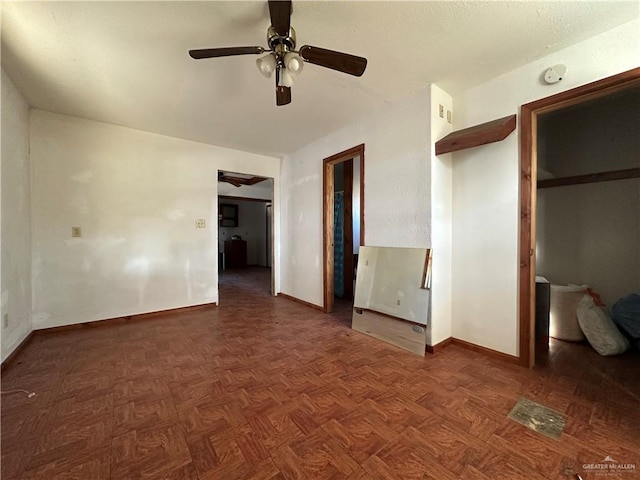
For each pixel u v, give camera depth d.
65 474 1.18
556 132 3.17
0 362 2.04
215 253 4.05
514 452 1.30
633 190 2.75
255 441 1.37
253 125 3.29
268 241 8.90
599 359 2.28
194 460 1.26
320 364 2.20
